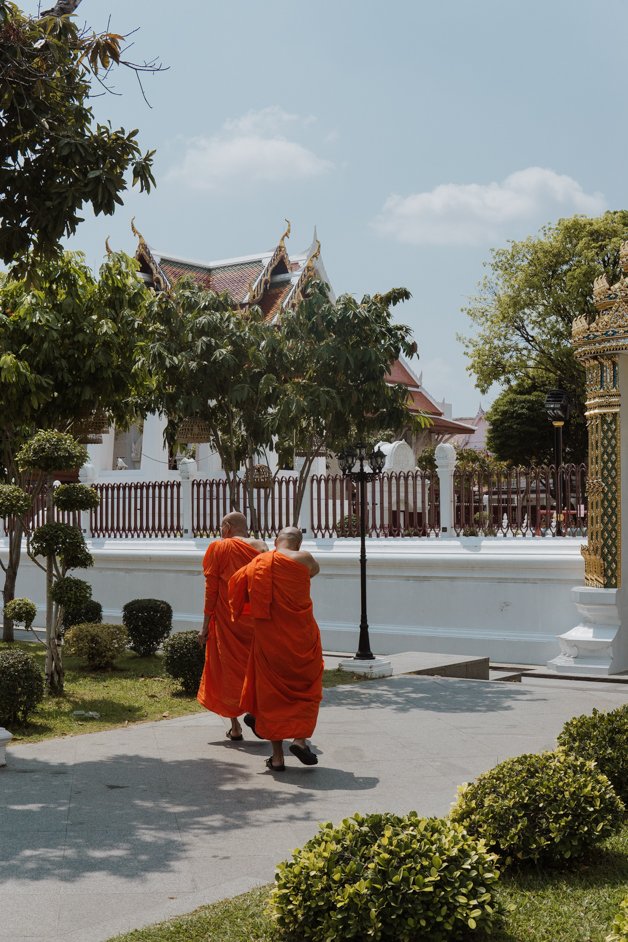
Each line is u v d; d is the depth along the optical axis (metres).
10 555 16.91
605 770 6.48
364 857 4.63
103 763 8.07
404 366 37.12
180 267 28.33
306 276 27.06
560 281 37.16
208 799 6.97
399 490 16.38
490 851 5.43
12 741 9.00
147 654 14.77
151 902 5.00
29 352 15.61
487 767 7.87
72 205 8.88
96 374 15.82
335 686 11.87
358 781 7.46
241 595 8.12
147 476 25.06
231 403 13.05
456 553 15.41
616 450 13.73
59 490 11.31
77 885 5.24
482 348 39.12
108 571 19.19
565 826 5.36
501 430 43.81
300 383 12.84
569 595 14.66
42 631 18.86
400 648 15.86
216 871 5.47
